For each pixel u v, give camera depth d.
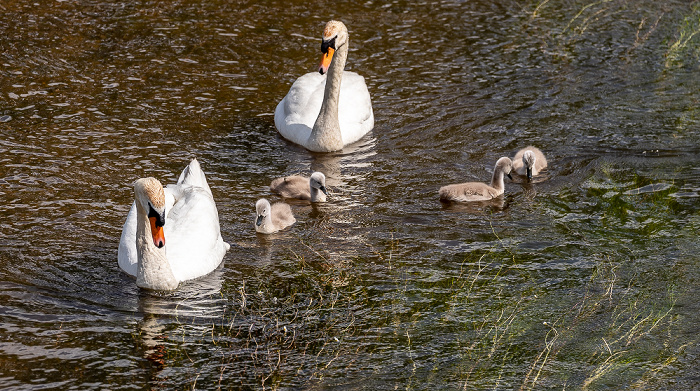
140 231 12.89
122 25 24.02
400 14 25.81
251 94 20.89
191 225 13.91
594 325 12.13
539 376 10.99
